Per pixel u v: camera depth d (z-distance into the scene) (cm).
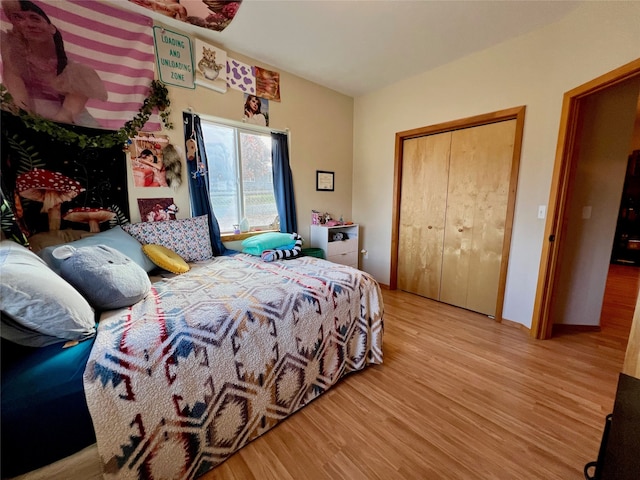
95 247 144
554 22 203
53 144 172
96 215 192
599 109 218
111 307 129
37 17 161
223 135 260
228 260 228
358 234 377
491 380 176
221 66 240
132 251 175
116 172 198
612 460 85
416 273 334
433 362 196
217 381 118
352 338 179
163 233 210
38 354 96
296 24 206
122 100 196
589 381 174
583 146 225
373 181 359
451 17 197
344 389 169
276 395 140
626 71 158
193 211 238
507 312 256
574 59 193
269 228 302
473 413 149
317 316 157
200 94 232
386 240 356
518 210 240
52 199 174
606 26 171
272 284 166
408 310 290
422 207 318
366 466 120
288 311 145
